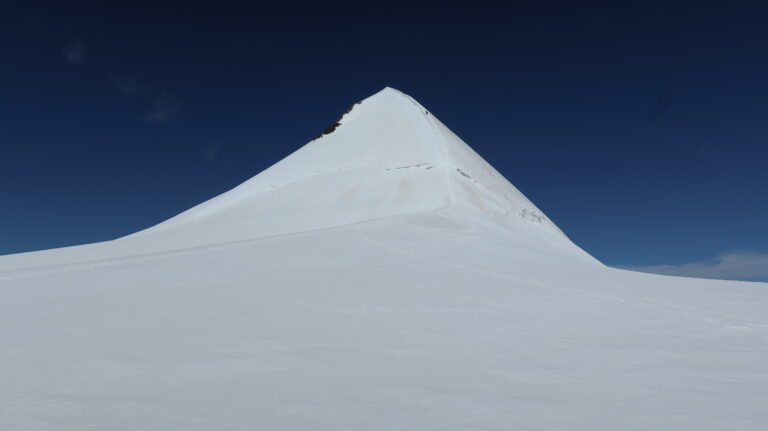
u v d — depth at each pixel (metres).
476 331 5.62
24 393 3.55
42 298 7.54
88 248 18.33
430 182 40.25
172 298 7.51
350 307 6.96
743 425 3.02
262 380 3.86
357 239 16.73
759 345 5.06
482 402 3.39
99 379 3.87
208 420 3.08
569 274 11.23
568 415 3.16
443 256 13.99
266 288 8.46
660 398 3.48
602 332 5.61
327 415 3.15
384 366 4.25
